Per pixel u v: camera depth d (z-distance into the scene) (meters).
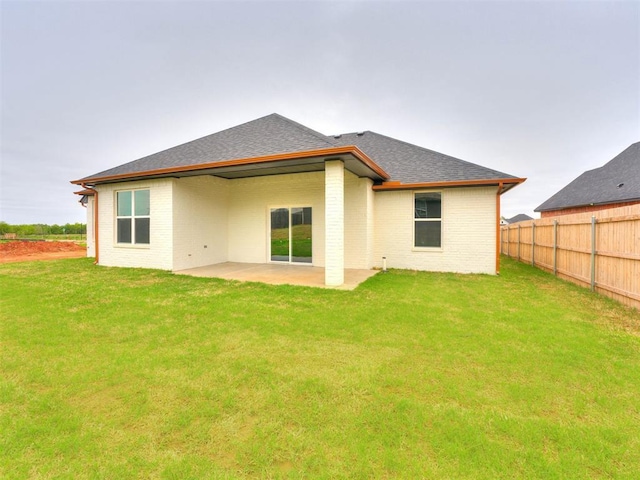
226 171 8.77
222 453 2.04
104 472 1.86
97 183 10.78
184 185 10.04
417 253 10.18
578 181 22.66
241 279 8.25
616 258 6.30
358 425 2.32
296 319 4.89
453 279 8.47
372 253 10.54
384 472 1.88
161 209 9.77
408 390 2.84
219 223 11.59
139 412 2.47
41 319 4.82
